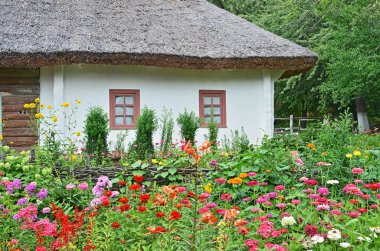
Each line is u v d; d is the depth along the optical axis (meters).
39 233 3.08
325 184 4.82
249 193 4.79
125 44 9.77
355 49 14.73
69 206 4.39
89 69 10.23
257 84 11.29
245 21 12.24
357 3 14.41
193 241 3.09
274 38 11.20
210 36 10.76
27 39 9.37
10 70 10.00
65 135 9.92
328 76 18.39
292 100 21.19
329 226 3.47
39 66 9.38
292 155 5.44
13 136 9.95
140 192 4.65
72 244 3.09
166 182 5.26
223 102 11.05
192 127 9.26
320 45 16.64
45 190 4.18
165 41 10.16
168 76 10.73
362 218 3.66
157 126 9.98
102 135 7.92
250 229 3.63
